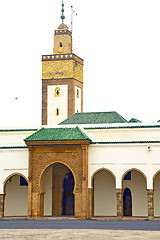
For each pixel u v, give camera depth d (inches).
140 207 1962.4
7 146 1924.2
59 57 2588.6
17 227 1496.1
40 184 1850.4
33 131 2060.8
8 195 2064.5
